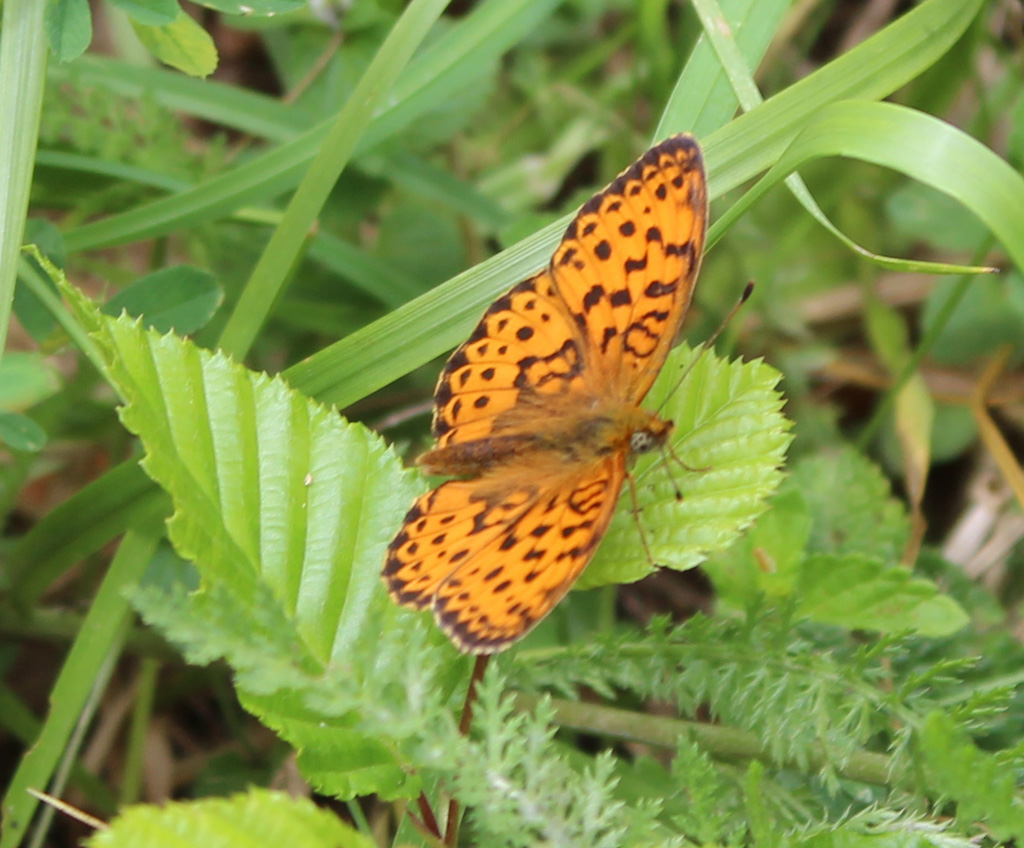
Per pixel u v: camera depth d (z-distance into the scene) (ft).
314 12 1.26
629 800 1.13
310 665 1.07
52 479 1.28
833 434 1.30
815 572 1.14
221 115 1.25
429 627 1.09
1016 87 1.30
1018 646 1.16
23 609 1.19
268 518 1.08
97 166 1.22
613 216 1.11
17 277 1.15
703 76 1.16
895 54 1.14
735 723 1.11
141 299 1.16
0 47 1.13
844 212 1.32
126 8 1.13
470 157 1.35
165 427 1.07
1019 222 1.09
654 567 1.10
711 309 1.31
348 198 1.26
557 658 1.12
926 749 1.05
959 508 1.29
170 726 1.26
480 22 1.20
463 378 1.12
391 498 1.09
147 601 1.03
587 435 1.10
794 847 1.07
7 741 1.25
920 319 1.32
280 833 1.03
